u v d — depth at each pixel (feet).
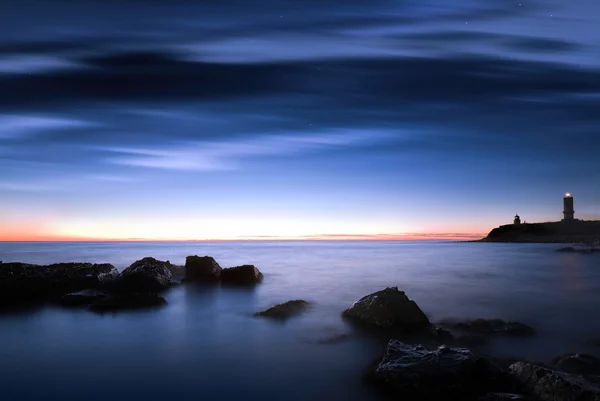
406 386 24.17
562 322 42.98
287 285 69.00
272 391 25.50
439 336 36.17
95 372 28.53
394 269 101.45
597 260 129.29
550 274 90.53
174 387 26.04
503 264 115.96
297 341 35.73
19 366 29.53
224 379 27.37
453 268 104.88
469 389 23.36
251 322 42.34
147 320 43.01
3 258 136.87
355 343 35.04
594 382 23.67
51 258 136.26
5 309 46.98
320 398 24.43
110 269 63.46
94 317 43.68
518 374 23.97
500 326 39.32
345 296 58.85
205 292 60.59
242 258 146.82
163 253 183.83
